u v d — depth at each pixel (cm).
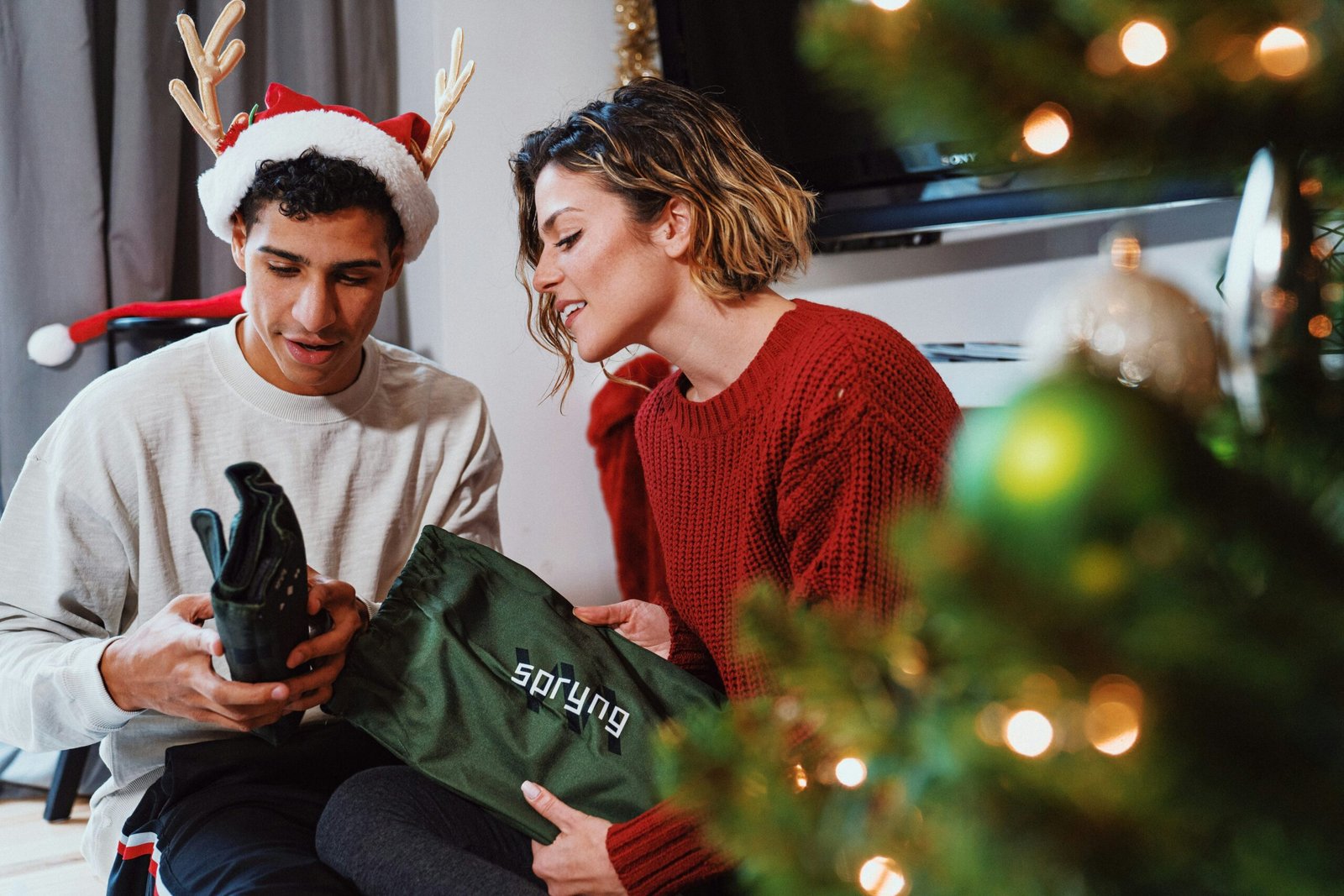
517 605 106
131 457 112
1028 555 32
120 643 99
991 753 35
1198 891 35
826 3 40
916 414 91
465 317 216
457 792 96
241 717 93
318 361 113
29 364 201
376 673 101
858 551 88
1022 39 39
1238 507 33
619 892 87
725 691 117
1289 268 42
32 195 201
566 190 102
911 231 202
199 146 220
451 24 212
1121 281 42
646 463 110
